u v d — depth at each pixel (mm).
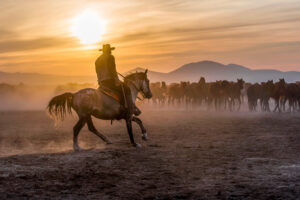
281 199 5820
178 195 6125
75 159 9211
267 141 12852
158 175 7586
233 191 6305
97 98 10797
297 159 9242
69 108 10914
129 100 11109
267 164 8578
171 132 16281
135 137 14531
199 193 6230
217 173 7699
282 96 30312
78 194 6219
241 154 10109
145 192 6344
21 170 7871
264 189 6391
